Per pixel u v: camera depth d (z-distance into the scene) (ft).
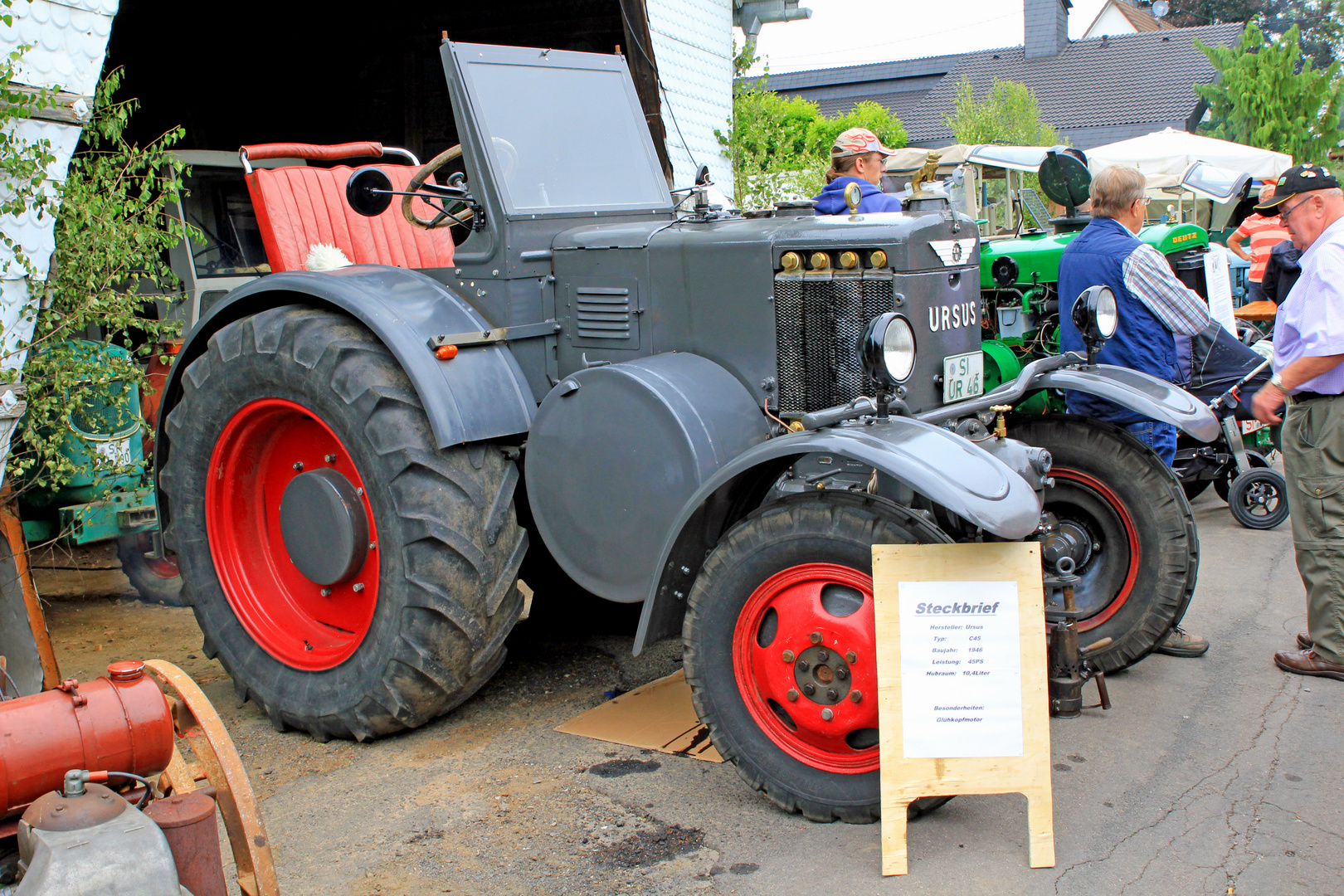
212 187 21.65
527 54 12.37
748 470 9.64
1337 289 11.02
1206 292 20.84
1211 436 11.20
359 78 29.12
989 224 30.45
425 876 8.26
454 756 10.55
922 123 94.99
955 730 8.15
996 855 8.33
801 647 8.63
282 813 9.45
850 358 10.03
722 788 9.64
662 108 25.77
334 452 11.66
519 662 13.26
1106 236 13.20
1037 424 12.36
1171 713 11.04
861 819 8.64
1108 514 12.02
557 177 12.03
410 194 11.25
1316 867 8.03
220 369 11.81
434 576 10.30
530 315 11.55
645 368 10.16
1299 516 11.92
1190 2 144.15
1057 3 99.86
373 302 10.92
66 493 14.90
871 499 8.51
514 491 11.03
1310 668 11.99
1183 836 8.54
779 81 122.83
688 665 9.19
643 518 9.98
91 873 5.20
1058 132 86.58
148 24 26.89
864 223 10.04
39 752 5.96
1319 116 66.03
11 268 11.22
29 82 11.32
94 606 16.62
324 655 11.35
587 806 9.36
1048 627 10.31
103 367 13.12
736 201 30.14
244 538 12.36
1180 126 82.99
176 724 7.11
